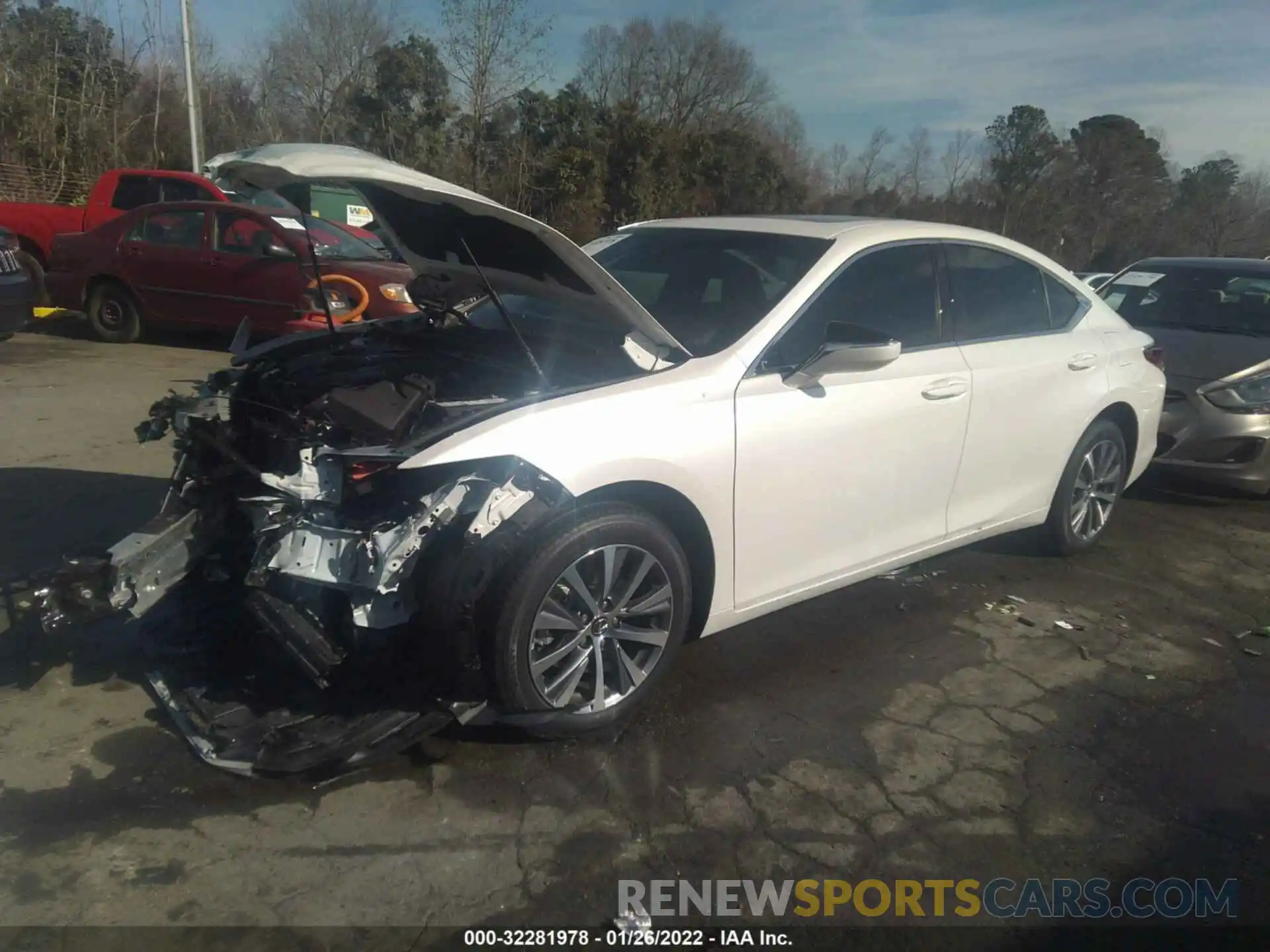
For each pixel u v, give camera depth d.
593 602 3.24
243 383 3.76
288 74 29.88
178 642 3.64
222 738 3.14
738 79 40.47
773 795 3.21
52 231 12.41
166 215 10.18
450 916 2.63
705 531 3.49
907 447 4.08
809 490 3.76
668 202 29.03
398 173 3.33
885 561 4.22
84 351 10.01
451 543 2.98
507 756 3.32
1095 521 5.46
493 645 3.06
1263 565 5.63
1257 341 6.80
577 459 3.08
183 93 25.14
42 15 22.41
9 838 2.82
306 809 3.02
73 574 3.27
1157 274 7.93
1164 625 4.72
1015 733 3.69
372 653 3.17
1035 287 4.91
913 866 2.94
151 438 3.75
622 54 40.25
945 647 4.34
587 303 3.55
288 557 3.06
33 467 5.93
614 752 3.39
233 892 2.67
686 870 2.86
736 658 4.12
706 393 3.44
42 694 3.54
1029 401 4.65
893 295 4.17
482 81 23.83
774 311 3.74
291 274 9.52
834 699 3.84
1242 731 3.81
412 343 4.08
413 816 3.01
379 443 3.14
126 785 3.07
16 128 21.50
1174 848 3.09
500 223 3.32
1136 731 3.76
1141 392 5.32
